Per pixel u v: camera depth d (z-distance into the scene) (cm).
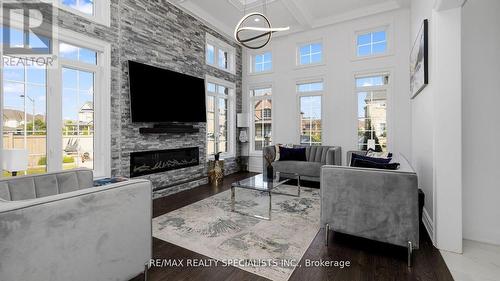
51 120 293
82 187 220
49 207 115
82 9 324
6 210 102
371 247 231
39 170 286
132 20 372
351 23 512
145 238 163
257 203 366
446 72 228
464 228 249
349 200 220
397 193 201
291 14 500
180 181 460
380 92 501
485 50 239
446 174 225
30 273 109
